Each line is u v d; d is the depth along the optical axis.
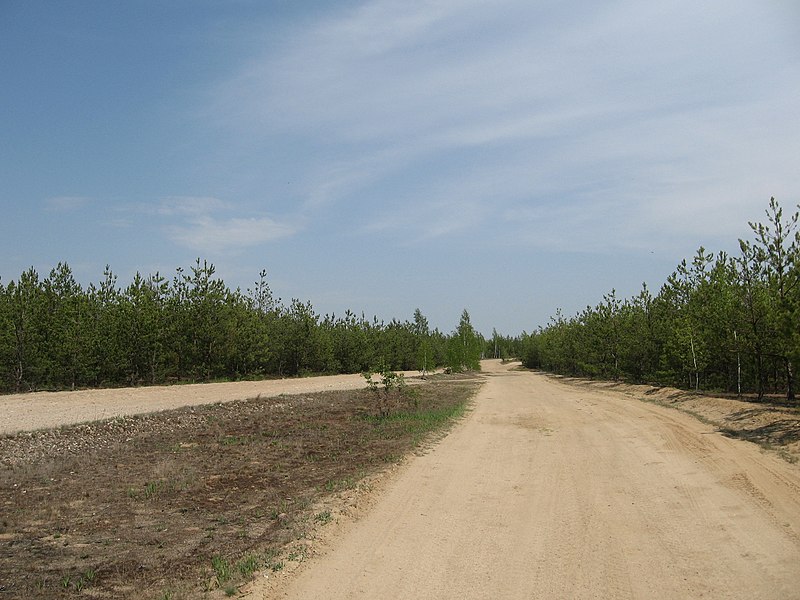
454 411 21.83
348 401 25.41
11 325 25.31
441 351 67.25
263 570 6.31
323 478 10.98
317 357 46.78
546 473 11.07
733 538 6.96
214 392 26.77
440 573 6.23
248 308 40.81
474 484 10.30
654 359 31.88
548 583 5.89
